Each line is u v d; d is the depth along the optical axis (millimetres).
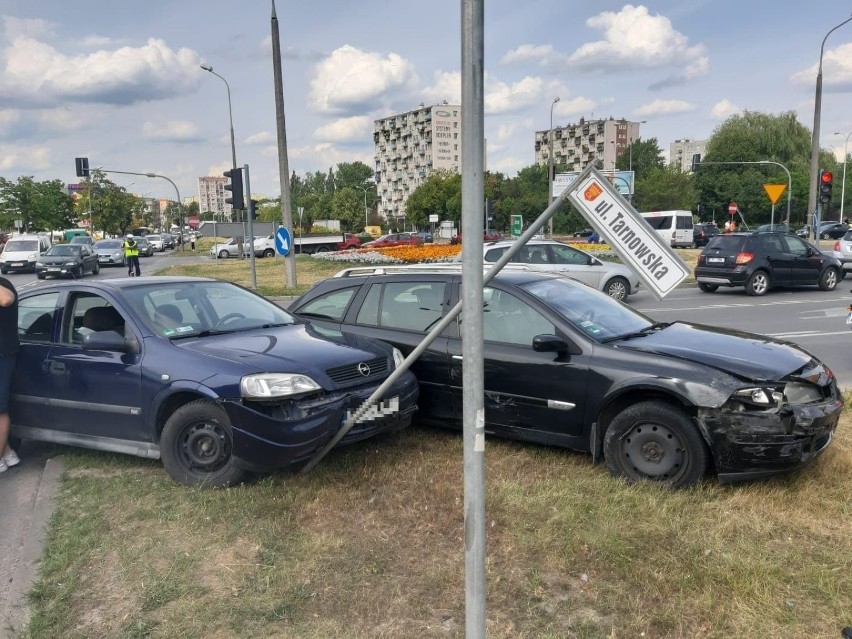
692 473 4285
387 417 4871
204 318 5406
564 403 4785
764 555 3512
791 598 3172
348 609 3174
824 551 3578
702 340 4883
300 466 4750
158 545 3801
